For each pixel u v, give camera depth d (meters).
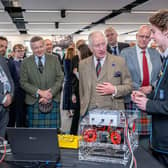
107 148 1.45
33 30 12.88
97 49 2.13
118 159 1.41
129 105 2.36
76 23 10.11
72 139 1.73
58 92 2.90
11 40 15.16
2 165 1.39
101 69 2.18
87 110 2.18
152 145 1.60
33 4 6.22
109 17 8.74
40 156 1.45
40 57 2.84
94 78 2.19
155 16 1.48
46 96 2.74
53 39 15.06
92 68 2.21
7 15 7.75
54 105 2.87
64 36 14.95
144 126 2.02
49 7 6.66
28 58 2.87
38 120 2.84
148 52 2.68
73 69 3.83
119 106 2.17
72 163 1.41
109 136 1.45
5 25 10.46
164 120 1.50
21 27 11.57
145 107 1.52
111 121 1.44
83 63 2.27
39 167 1.36
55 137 1.40
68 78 4.14
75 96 3.76
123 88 2.11
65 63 4.21
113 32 3.72
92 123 1.47
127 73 2.26
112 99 2.15
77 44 4.33
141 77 2.62
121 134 1.44
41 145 1.43
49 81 2.83
